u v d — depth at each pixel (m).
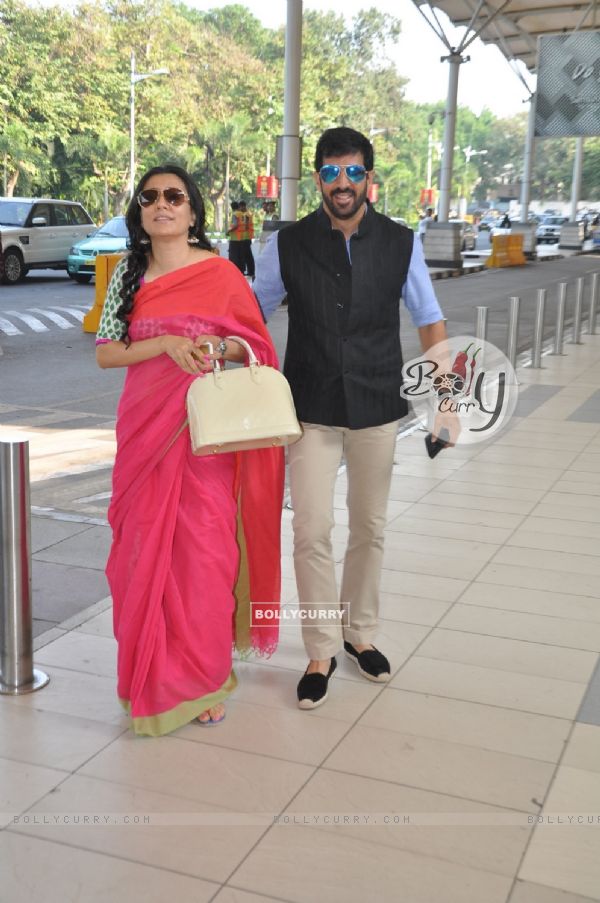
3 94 54.16
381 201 98.06
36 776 3.07
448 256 29.72
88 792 2.98
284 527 5.62
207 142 66.94
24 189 56.94
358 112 98.12
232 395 3.17
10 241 20.73
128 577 3.29
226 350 3.35
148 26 64.31
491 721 3.48
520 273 30.19
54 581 4.78
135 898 2.51
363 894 2.55
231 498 3.40
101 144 56.41
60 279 22.75
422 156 113.25
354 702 3.60
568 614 4.46
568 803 2.98
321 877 2.61
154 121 61.31
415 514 5.97
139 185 3.31
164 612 3.28
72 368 11.45
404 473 6.96
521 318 17.81
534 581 4.87
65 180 58.88
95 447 7.59
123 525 3.32
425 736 3.36
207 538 3.28
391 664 3.92
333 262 3.45
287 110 17.59
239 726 3.41
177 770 3.12
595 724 3.48
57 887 2.55
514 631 4.27
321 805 2.94
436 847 2.75
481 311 10.75
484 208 138.00
